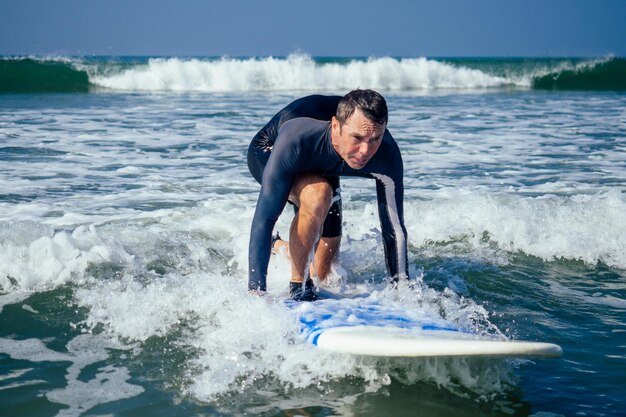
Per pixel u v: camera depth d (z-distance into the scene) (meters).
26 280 3.64
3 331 3.10
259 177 3.90
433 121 12.83
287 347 2.87
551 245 4.59
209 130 10.74
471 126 12.02
